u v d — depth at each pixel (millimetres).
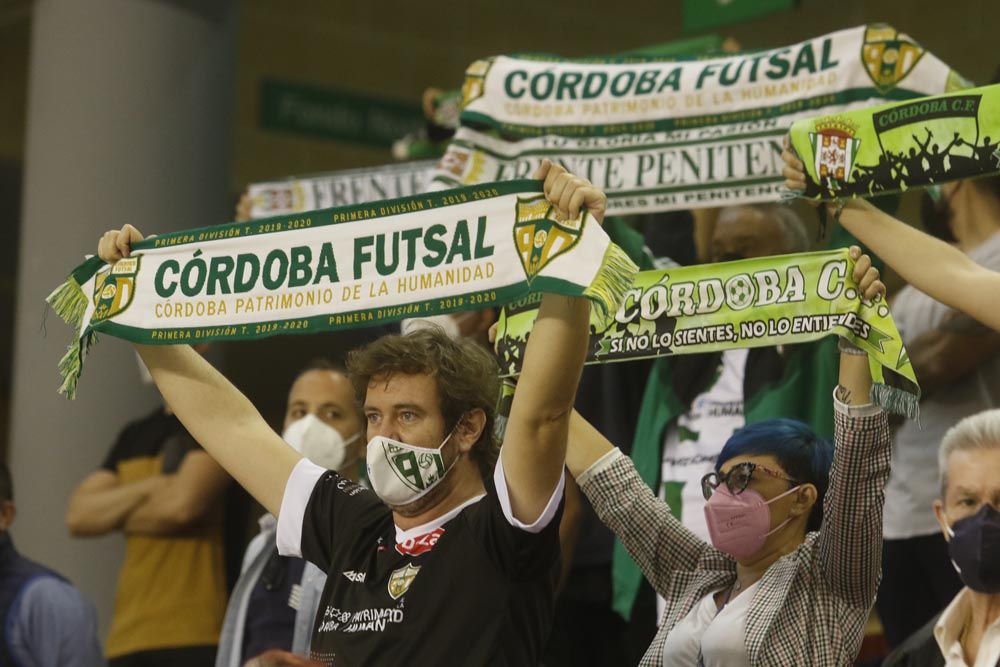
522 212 4852
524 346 5863
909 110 5926
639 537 5898
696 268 6086
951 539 5824
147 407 11789
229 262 5422
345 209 5246
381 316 5102
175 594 8617
